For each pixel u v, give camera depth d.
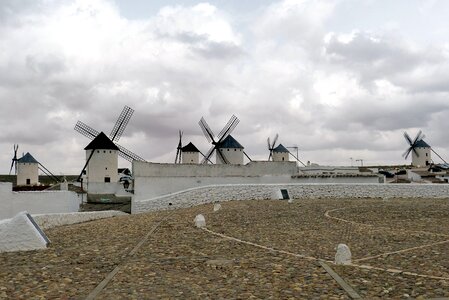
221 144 67.19
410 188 44.22
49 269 12.19
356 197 42.91
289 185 41.78
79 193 50.16
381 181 53.28
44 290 9.84
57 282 10.60
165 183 43.91
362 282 10.26
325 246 15.42
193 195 39.53
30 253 15.14
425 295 9.20
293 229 20.12
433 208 30.48
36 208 35.78
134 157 67.38
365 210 29.25
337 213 27.42
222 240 17.09
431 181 71.44
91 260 13.50
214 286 10.07
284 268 11.81
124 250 15.23
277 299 8.99
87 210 43.78
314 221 23.25
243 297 9.15
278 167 49.81
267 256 13.62
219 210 30.00
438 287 9.78
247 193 40.56
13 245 15.77
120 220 27.53
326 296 9.16
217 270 11.76
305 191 42.19
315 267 11.89
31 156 80.19
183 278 10.89
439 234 18.11
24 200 35.28
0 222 16.19
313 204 34.19
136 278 10.94
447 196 44.47
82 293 9.54
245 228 20.61
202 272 11.55
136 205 39.22
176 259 13.40
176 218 26.38
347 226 21.12
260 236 17.97
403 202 36.50
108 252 14.92
